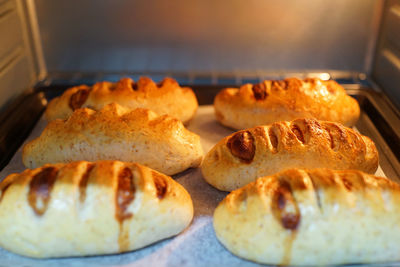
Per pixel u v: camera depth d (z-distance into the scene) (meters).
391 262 0.32
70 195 0.32
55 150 0.40
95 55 0.57
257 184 0.34
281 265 0.32
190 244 0.34
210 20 0.56
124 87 0.47
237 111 0.47
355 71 0.58
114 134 0.40
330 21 0.56
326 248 0.31
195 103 0.49
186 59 0.58
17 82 0.51
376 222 0.31
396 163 0.42
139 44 0.57
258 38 0.57
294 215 0.31
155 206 0.33
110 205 0.32
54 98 0.49
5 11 0.48
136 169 0.35
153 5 0.55
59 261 0.33
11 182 0.34
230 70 0.59
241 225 0.33
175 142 0.40
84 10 0.55
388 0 0.53
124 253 0.33
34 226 0.32
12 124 0.45
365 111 0.50
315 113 0.45
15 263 0.33
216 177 0.39
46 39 0.56
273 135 0.39
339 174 0.34
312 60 0.58
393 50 0.51
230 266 0.32
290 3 0.55
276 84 0.47
